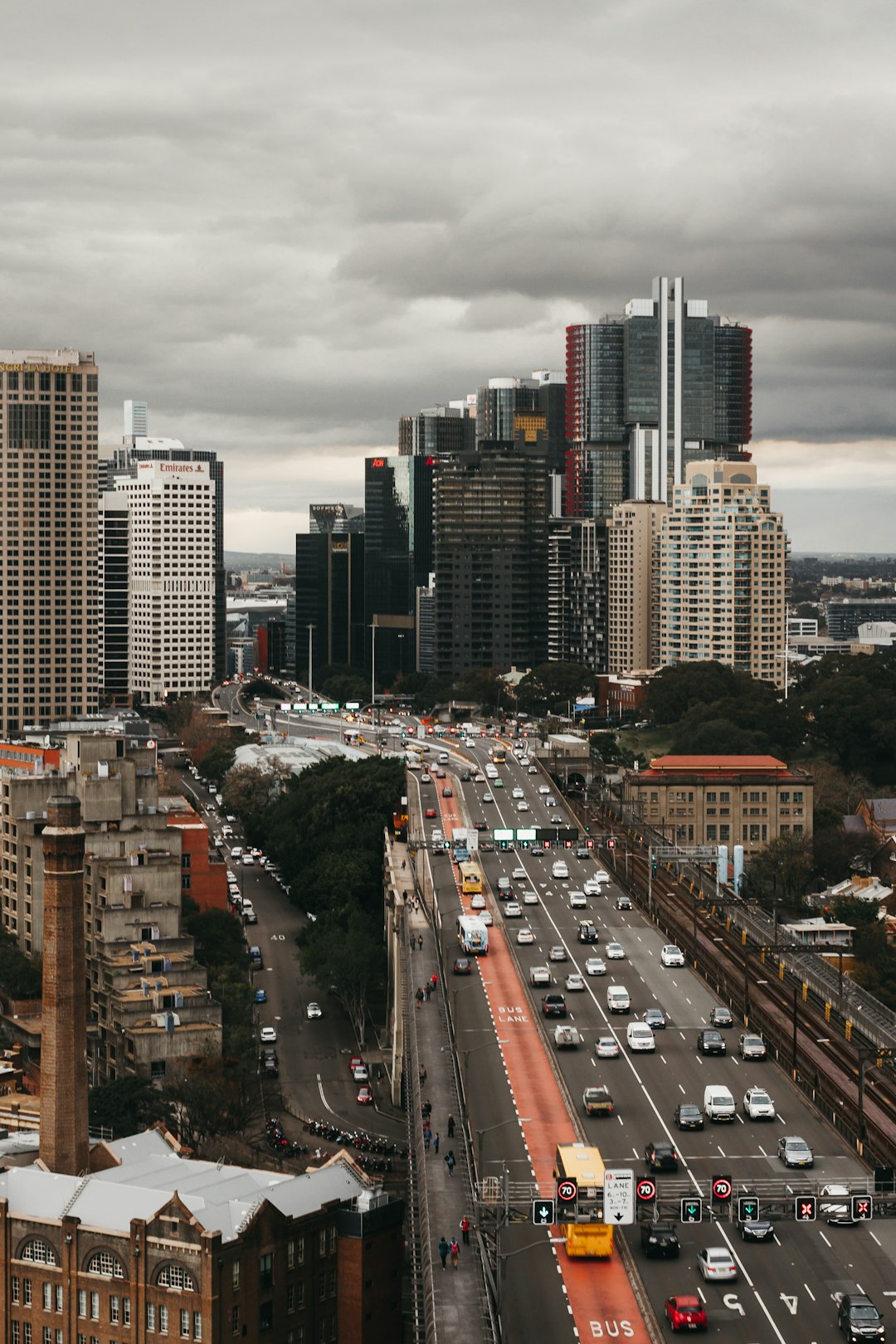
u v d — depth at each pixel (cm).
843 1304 17688
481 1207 19862
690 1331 17638
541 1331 17638
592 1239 19288
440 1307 17925
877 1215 19500
